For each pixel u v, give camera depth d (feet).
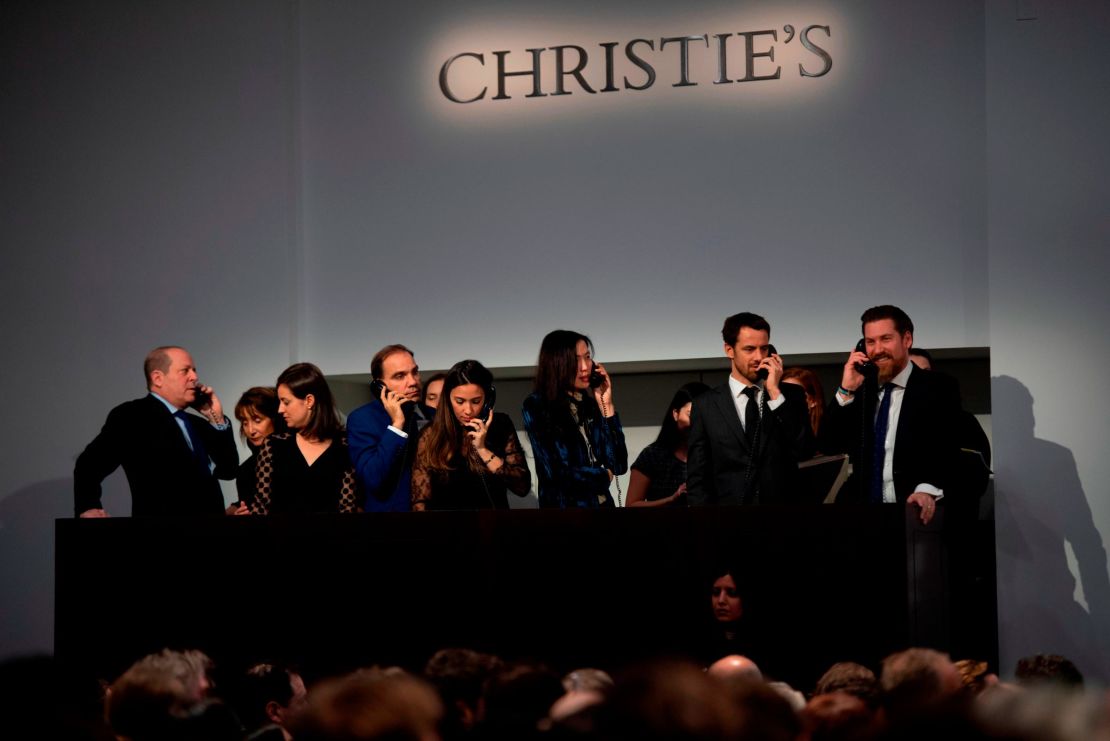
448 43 73.72
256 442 65.57
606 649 45.01
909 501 45.01
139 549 48.11
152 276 74.54
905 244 68.39
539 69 72.59
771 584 44.04
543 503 53.16
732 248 70.18
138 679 29.25
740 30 70.74
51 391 74.90
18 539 74.33
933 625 45.55
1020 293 64.69
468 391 51.88
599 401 54.70
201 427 62.08
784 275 69.56
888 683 33.55
